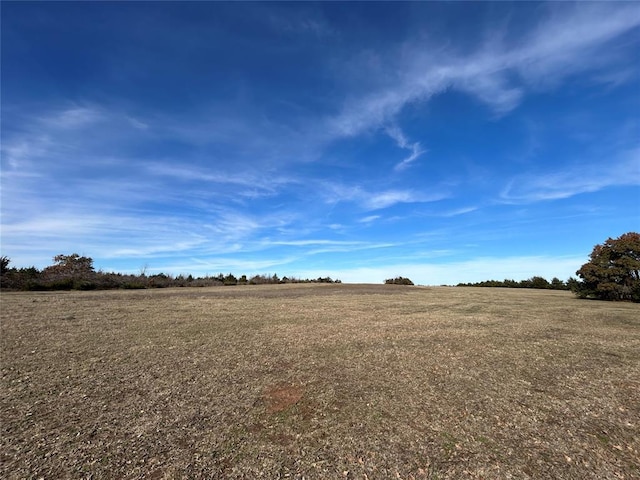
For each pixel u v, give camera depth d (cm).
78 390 459
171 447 324
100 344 702
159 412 396
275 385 482
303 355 630
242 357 615
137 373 527
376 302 1577
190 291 2283
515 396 445
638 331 859
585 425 368
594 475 284
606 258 1733
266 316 1094
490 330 866
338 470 290
